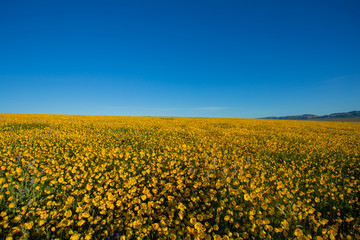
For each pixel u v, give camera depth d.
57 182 4.22
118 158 6.53
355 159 7.09
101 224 2.96
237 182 4.14
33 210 3.12
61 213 3.04
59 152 7.14
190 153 7.05
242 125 22.20
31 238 2.67
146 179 4.81
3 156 5.79
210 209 3.39
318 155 7.71
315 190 4.35
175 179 4.67
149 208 3.25
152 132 12.84
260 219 2.97
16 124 14.77
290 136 13.27
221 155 6.67
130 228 2.76
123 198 3.46
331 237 2.64
